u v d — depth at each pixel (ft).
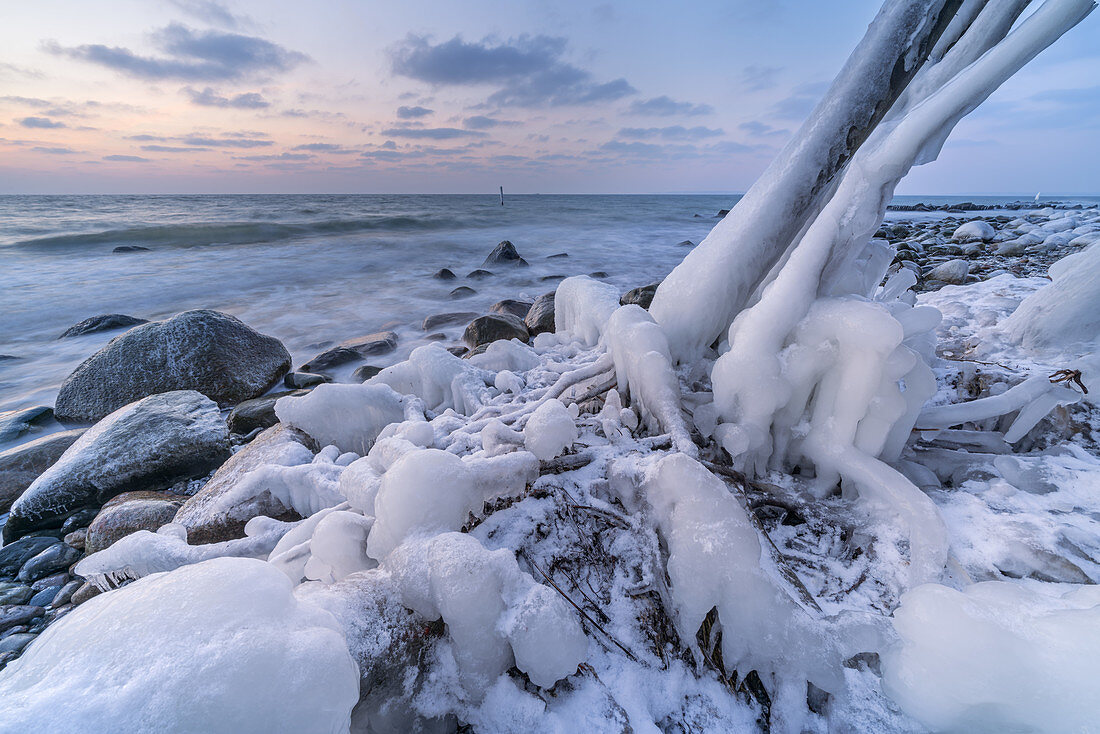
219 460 13.93
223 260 55.93
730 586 5.04
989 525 6.21
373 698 4.42
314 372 22.41
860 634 4.91
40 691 2.96
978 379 9.95
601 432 8.98
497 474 6.37
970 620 4.26
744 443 7.14
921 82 7.11
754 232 8.99
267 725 3.06
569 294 16.46
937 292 17.70
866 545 6.35
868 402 6.60
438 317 30.27
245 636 3.30
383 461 7.50
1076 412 8.44
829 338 6.87
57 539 12.09
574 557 6.32
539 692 4.91
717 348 10.57
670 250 64.85
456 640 4.63
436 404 12.95
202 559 7.76
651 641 5.56
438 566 4.74
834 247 6.98
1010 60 5.24
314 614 4.00
